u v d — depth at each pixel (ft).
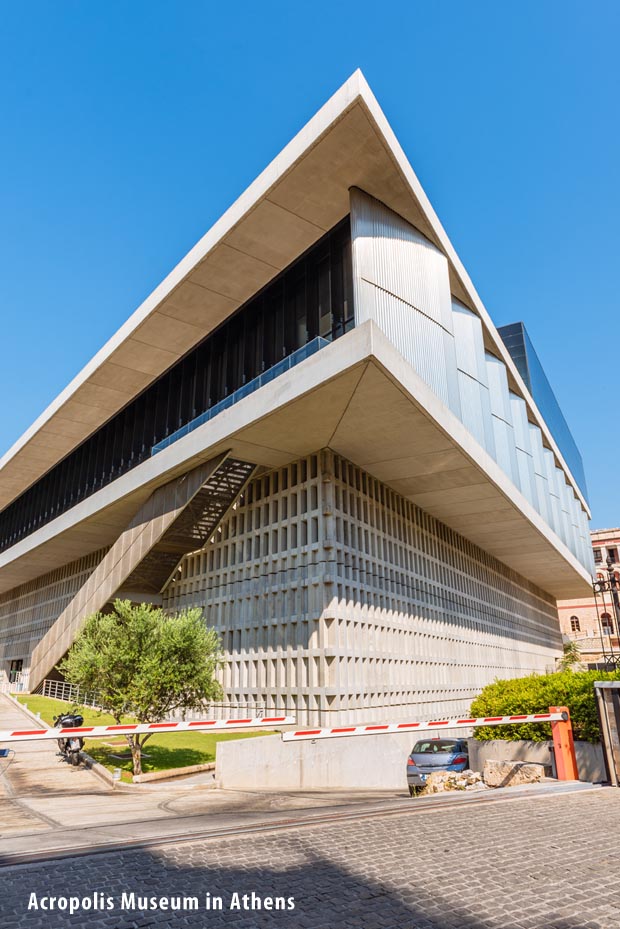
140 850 15.48
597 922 11.15
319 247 72.79
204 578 82.33
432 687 78.79
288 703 64.44
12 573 141.28
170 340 89.25
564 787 27.86
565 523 134.00
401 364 54.24
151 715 48.52
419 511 87.71
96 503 92.32
